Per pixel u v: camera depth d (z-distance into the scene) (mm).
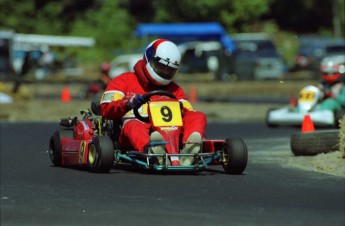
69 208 31547
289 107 76000
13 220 29484
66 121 45875
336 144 50219
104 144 40562
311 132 50469
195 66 185625
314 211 31266
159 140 38625
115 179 39000
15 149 55219
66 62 198125
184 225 28812
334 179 40031
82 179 39188
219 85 155250
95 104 44219
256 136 67125
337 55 160000
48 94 138375
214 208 31672
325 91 72500
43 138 63406
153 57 42062
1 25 191750
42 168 44281
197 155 38875
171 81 43219
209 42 187000
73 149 43438
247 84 156375
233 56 171375
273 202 33125
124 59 180250
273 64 170375
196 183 37938
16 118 87500
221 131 71750
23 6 196875
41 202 32812
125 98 42062
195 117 40688
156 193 34938
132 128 40375
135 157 40531
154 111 40125
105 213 30609
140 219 29641
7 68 170375
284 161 48781
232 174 41250
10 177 40531
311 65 181250
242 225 28844
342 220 29672
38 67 183625
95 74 195875
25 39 179375
